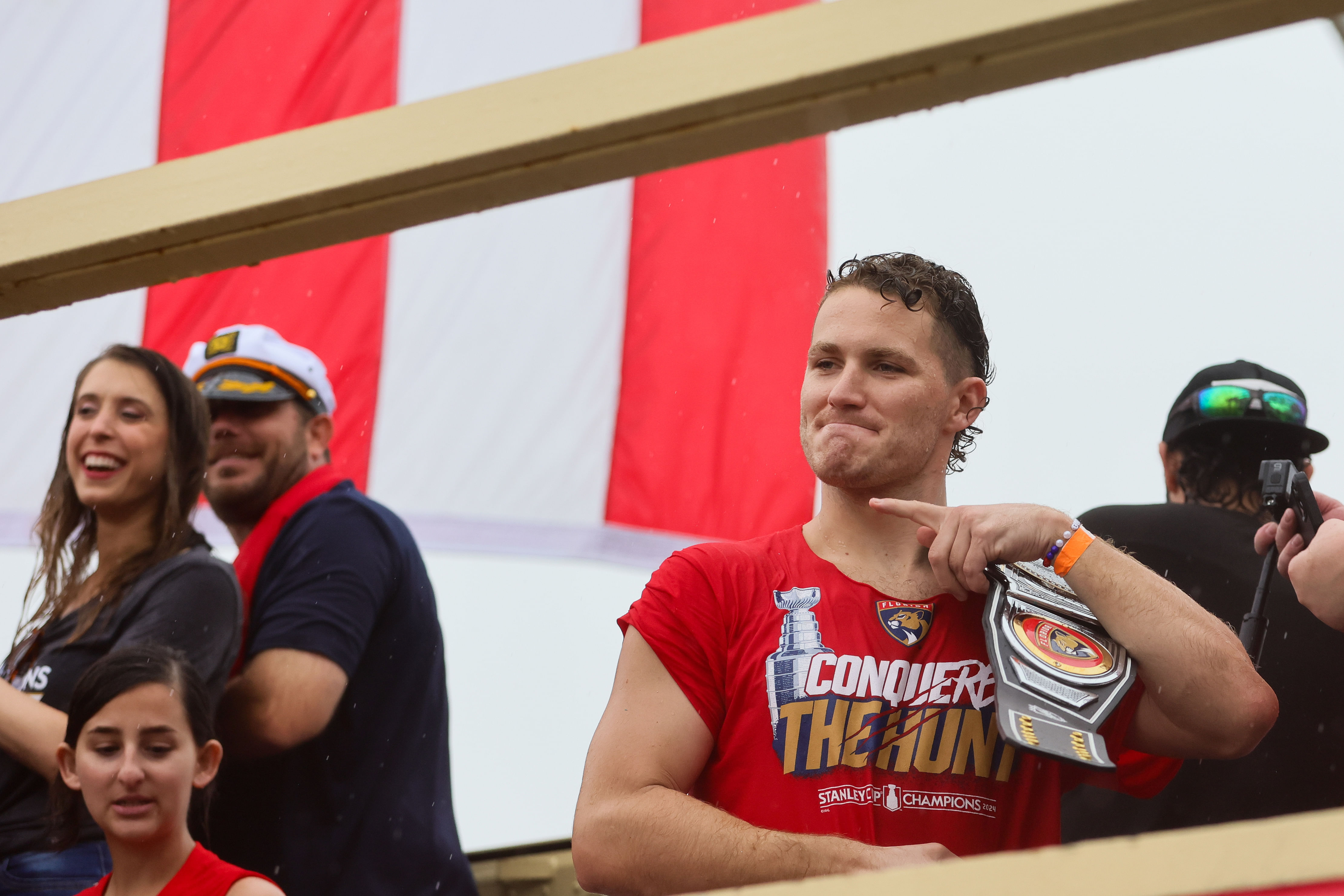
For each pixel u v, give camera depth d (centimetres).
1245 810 885
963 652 696
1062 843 931
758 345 2514
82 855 932
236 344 1319
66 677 1020
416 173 401
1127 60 372
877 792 666
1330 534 787
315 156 416
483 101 403
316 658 1101
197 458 1129
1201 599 934
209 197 424
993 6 362
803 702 684
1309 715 884
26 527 2238
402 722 1170
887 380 746
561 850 1377
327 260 2416
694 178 2566
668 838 641
